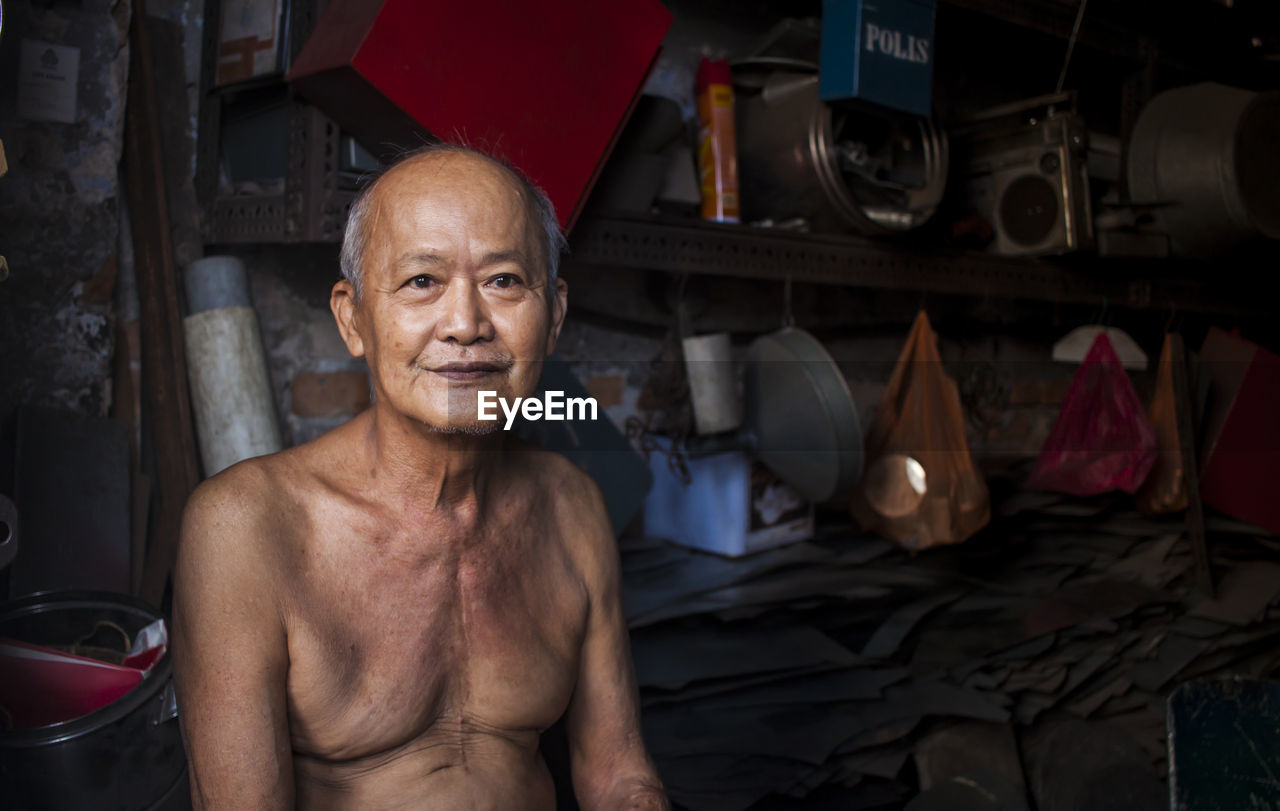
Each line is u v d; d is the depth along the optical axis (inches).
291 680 28.7
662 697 64.9
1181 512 113.1
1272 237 97.5
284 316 72.5
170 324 59.5
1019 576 95.7
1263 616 95.9
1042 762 71.4
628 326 91.6
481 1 53.4
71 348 58.7
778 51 86.3
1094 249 96.1
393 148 56.0
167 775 41.0
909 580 86.8
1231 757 44.4
